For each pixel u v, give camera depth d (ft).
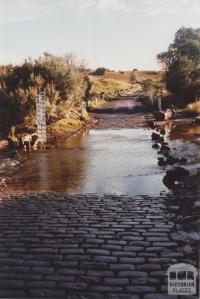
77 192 32.37
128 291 15.76
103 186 34.01
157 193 30.76
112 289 15.94
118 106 142.00
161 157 45.96
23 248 20.54
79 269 17.85
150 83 188.55
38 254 19.69
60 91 84.79
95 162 45.91
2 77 81.61
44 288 16.19
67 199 30.27
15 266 18.33
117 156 49.49
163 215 25.18
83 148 58.18
